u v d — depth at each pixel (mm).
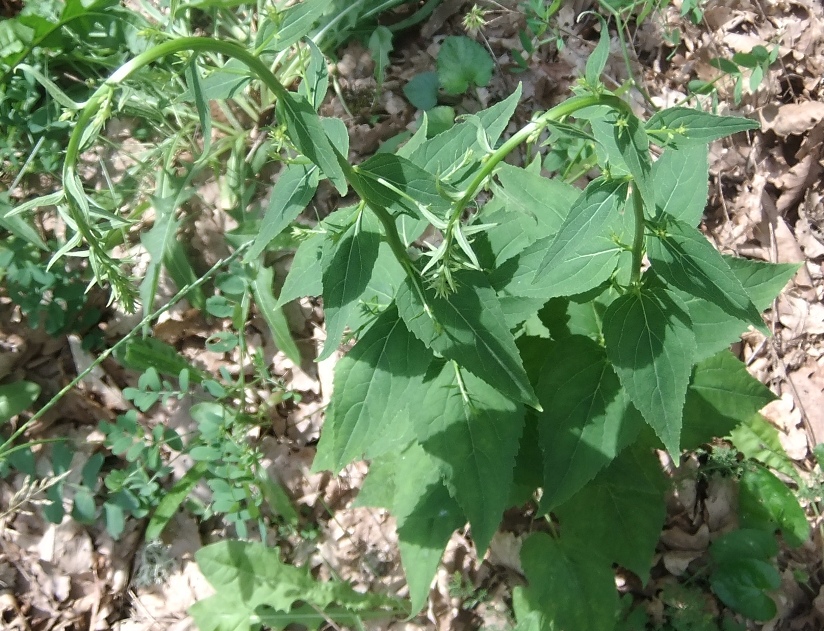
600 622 474
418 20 722
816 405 616
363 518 594
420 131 410
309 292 411
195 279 621
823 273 659
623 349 360
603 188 303
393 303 388
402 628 555
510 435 390
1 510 579
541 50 742
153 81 587
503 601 554
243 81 290
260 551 549
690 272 334
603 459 399
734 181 694
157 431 542
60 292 580
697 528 573
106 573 575
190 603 571
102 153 662
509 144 296
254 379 608
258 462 578
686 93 733
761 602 509
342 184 277
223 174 675
